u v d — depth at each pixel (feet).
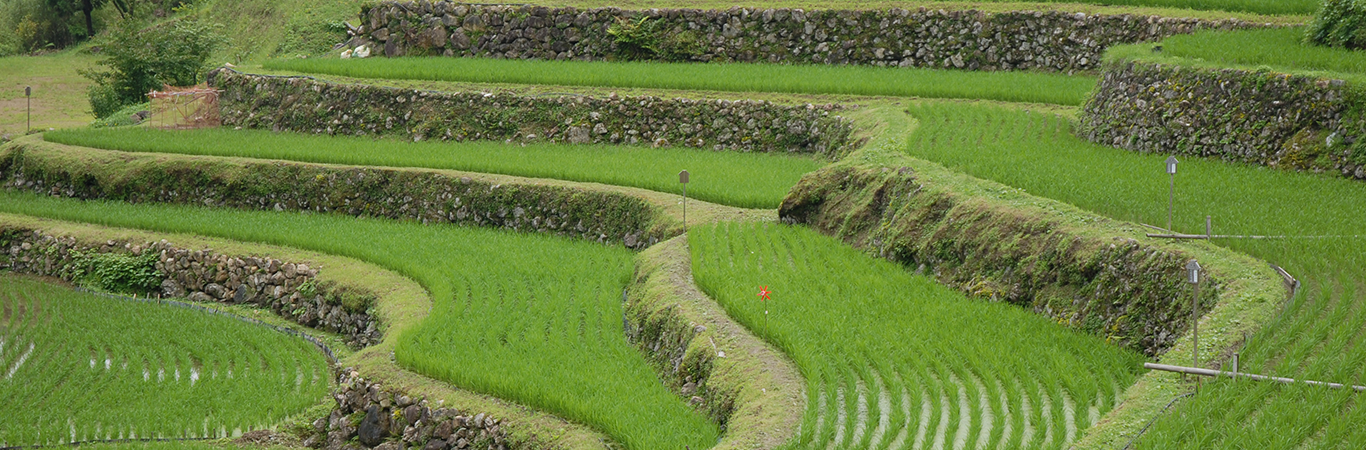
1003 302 64.39
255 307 89.20
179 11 218.38
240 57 186.29
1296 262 55.52
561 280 80.79
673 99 117.70
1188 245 58.13
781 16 134.41
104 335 81.66
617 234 92.12
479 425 57.52
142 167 115.03
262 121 134.31
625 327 71.05
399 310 76.48
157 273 95.20
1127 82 90.17
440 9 146.20
